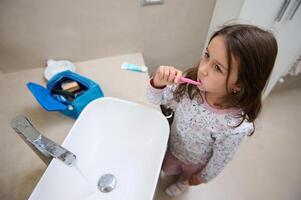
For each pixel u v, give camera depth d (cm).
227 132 59
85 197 63
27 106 89
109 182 66
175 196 113
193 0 97
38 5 79
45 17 84
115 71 104
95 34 97
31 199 51
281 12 91
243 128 58
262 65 49
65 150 48
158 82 64
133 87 97
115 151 71
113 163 70
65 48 99
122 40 105
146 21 99
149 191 56
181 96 68
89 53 105
